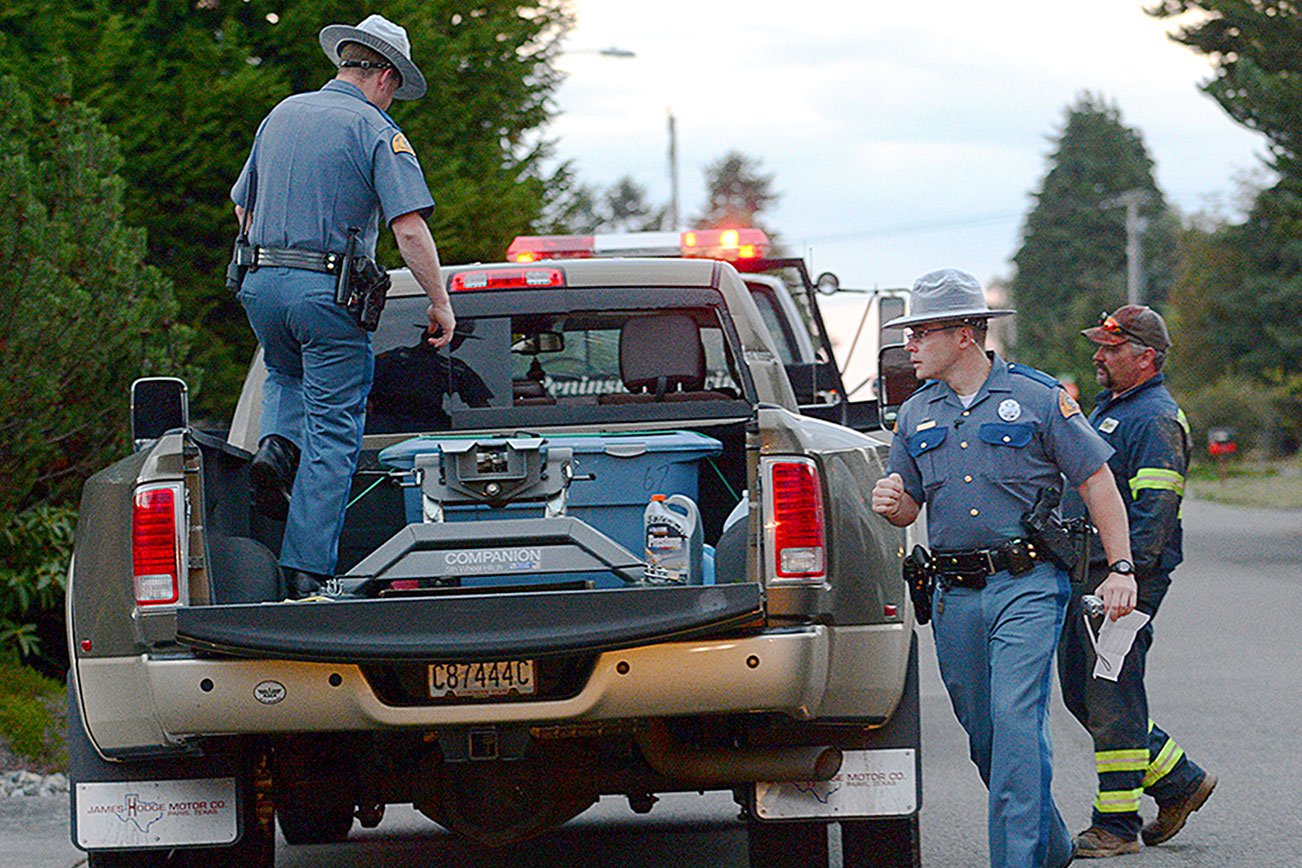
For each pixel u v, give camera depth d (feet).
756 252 98.78
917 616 49.34
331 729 43.91
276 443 51.06
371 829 71.56
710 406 57.41
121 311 84.48
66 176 84.48
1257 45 248.32
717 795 76.89
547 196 137.69
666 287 59.36
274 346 51.98
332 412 50.83
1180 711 91.25
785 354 98.32
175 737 44.47
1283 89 237.04
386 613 42.88
